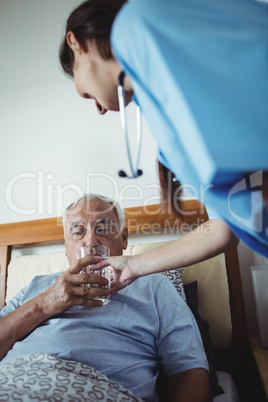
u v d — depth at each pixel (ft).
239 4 2.04
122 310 4.22
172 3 1.93
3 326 3.96
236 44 1.79
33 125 7.26
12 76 7.44
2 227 6.73
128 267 3.54
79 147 7.10
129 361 3.70
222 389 4.37
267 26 1.92
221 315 5.54
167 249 3.34
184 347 3.95
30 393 2.76
